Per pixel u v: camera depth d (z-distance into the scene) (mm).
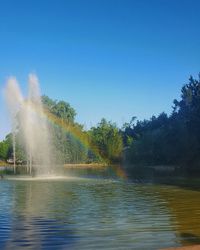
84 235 17641
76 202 28031
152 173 68062
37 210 24297
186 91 89938
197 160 81625
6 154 126438
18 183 44688
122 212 23562
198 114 81188
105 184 43594
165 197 31156
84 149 108250
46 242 16547
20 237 17344
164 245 16031
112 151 118375
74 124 110562
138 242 16469
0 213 23125
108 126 125750
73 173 67500
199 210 24328
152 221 20750
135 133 137750
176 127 85125
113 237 17266
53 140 81312
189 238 17125
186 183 45406
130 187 39969
